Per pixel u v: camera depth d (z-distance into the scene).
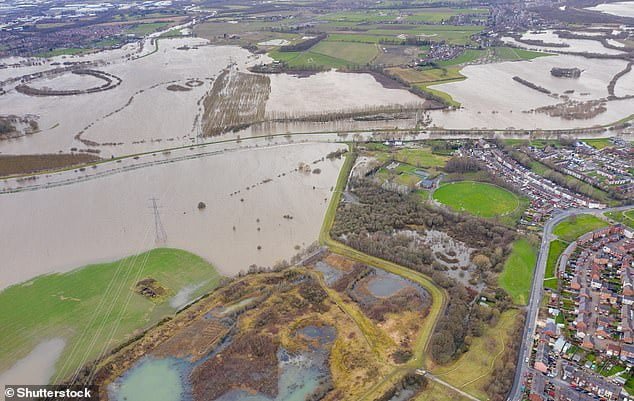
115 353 136.62
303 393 125.31
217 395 124.62
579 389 123.19
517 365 131.38
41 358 135.50
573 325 143.38
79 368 131.50
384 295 159.50
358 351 137.50
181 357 135.75
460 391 124.12
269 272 170.12
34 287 164.62
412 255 175.62
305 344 140.12
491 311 149.25
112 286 164.00
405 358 135.00
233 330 144.75
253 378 129.38
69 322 148.25
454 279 166.25
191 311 151.88
